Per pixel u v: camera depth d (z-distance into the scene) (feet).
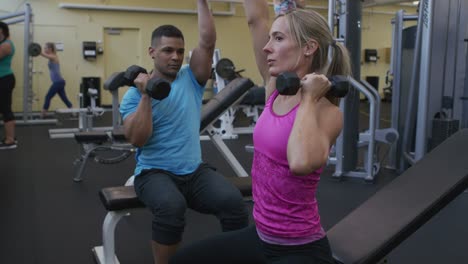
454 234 8.22
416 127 12.28
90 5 29.89
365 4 24.07
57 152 16.25
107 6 30.22
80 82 30.04
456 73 12.58
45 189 11.37
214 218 9.23
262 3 4.80
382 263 4.26
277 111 3.70
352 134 12.69
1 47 15.52
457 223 8.80
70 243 7.84
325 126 3.51
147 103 5.50
